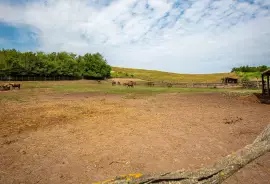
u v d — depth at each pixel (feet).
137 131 27.84
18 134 26.78
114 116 38.81
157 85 162.50
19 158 18.85
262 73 67.41
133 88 130.82
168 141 23.25
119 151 20.39
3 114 40.34
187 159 17.95
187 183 7.88
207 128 28.58
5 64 187.01
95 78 269.85
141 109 47.16
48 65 222.28
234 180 9.68
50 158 18.85
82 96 77.61
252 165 11.02
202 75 363.56
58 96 76.74
